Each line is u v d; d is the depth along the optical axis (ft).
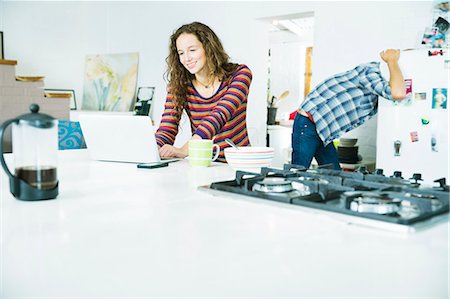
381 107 10.81
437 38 11.84
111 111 20.07
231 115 7.11
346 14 13.70
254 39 16.26
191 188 4.33
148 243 2.55
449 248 2.51
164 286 1.95
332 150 10.82
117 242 2.57
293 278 2.05
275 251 2.43
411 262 2.27
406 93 10.47
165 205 3.56
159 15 18.70
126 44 19.86
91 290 1.91
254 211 3.34
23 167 3.70
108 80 20.22
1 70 16.02
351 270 2.15
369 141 13.46
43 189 3.72
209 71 7.37
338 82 10.14
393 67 10.14
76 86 21.13
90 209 3.42
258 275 2.08
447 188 3.77
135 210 3.39
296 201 3.39
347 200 3.15
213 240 2.61
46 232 2.78
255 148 5.88
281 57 23.63
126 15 19.74
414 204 3.36
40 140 3.71
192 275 2.07
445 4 11.70
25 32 21.71
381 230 2.85
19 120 3.67
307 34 22.53
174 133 7.77
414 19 12.41
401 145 10.65
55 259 2.29
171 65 7.63
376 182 4.11
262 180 3.95
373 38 13.23
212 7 17.10
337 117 10.01
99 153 6.43
